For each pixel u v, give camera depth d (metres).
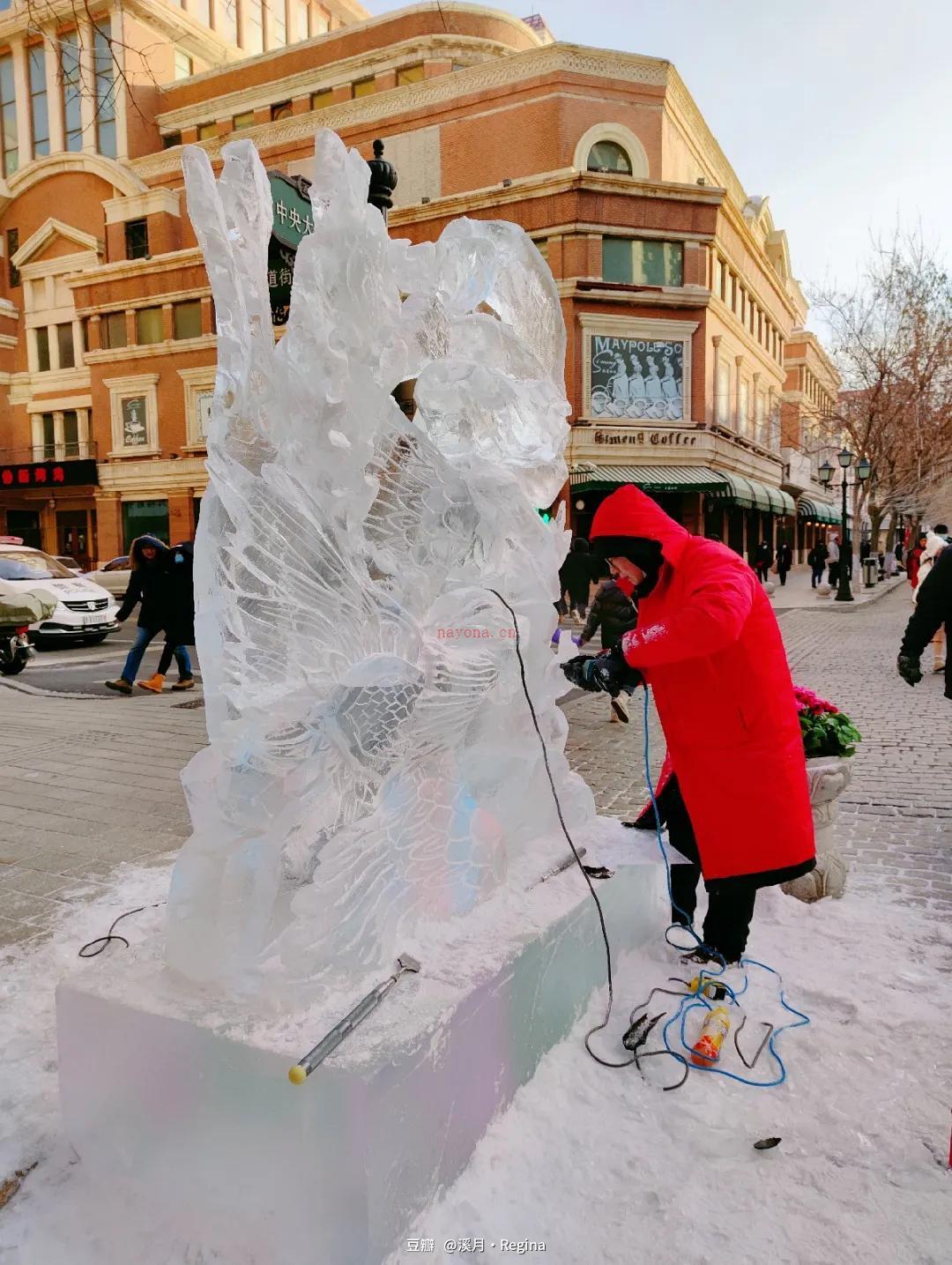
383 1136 1.63
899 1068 2.32
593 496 24.77
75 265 31.98
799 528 46.19
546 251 24.08
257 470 1.97
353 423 2.11
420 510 2.34
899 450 27.23
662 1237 1.76
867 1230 1.78
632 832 3.23
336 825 2.05
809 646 12.74
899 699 8.27
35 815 4.65
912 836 4.32
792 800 2.46
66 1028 1.93
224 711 1.96
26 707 8.05
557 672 3.02
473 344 2.82
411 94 25.52
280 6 38.44
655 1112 2.15
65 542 33.81
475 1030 1.96
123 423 30.75
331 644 2.09
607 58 23.84
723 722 2.46
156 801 4.92
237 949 1.86
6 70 32.16
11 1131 2.07
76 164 30.78
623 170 24.64
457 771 2.45
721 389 27.48
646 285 24.31
